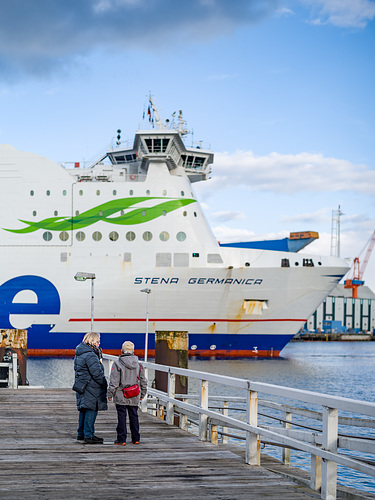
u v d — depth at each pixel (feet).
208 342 188.24
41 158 189.78
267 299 186.09
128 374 34.78
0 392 62.23
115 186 187.73
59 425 41.63
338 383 159.43
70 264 185.68
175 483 25.85
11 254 186.80
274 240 204.85
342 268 187.11
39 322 185.98
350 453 70.74
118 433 34.65
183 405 39.73
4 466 28.94
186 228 186.39
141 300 184.65
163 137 186.39
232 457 31.37
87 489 24.67
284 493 24.36
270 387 27.53
